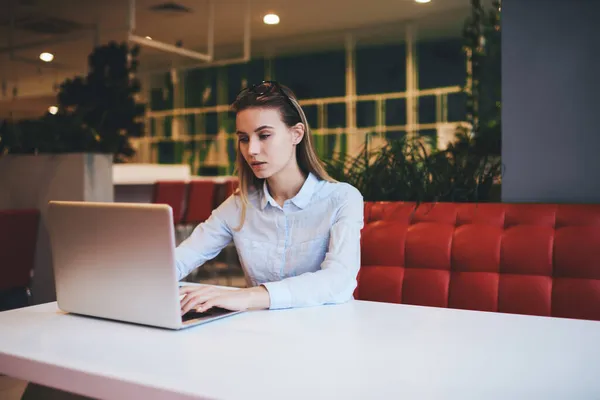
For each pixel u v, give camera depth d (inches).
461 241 79.5
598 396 28.7
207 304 47.5
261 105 57.0
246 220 65.7
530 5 90.9
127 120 163.5
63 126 154.3
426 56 339.0
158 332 42.9
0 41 339.3
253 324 44.9
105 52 166.9
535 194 91.6
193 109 409.7
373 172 97.3
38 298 152.7
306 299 51.5
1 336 42.3
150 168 270.4
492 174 93.0
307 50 368.2
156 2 268.7
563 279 73.2
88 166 146.8
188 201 222.8
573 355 35.9
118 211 42.9
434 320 45.6
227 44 356.2
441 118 334.0
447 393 29.2
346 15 294.7
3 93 424.8
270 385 30.5
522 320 45.5
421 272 81.0
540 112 90.8
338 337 40.6
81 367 34.4
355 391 29.5
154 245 41.7
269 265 64.6
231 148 393.4
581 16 87.4
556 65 89.5
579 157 88.5
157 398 30.8
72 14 286.8
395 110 348.5
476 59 113.8
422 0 271.1
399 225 84.6
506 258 76.5
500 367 33.5
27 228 147.6
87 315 49.2
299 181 64.2
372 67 355.3
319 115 373.1
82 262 46.7
